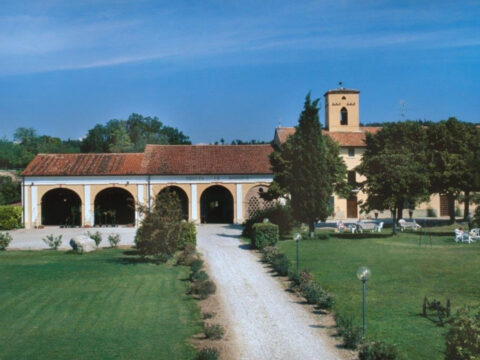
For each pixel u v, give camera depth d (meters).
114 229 43.97
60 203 50.22
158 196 28.56
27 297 19.97
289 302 19.42
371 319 16.75
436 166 42.03
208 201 51.16
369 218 51.44
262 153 49.50
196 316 17.64
